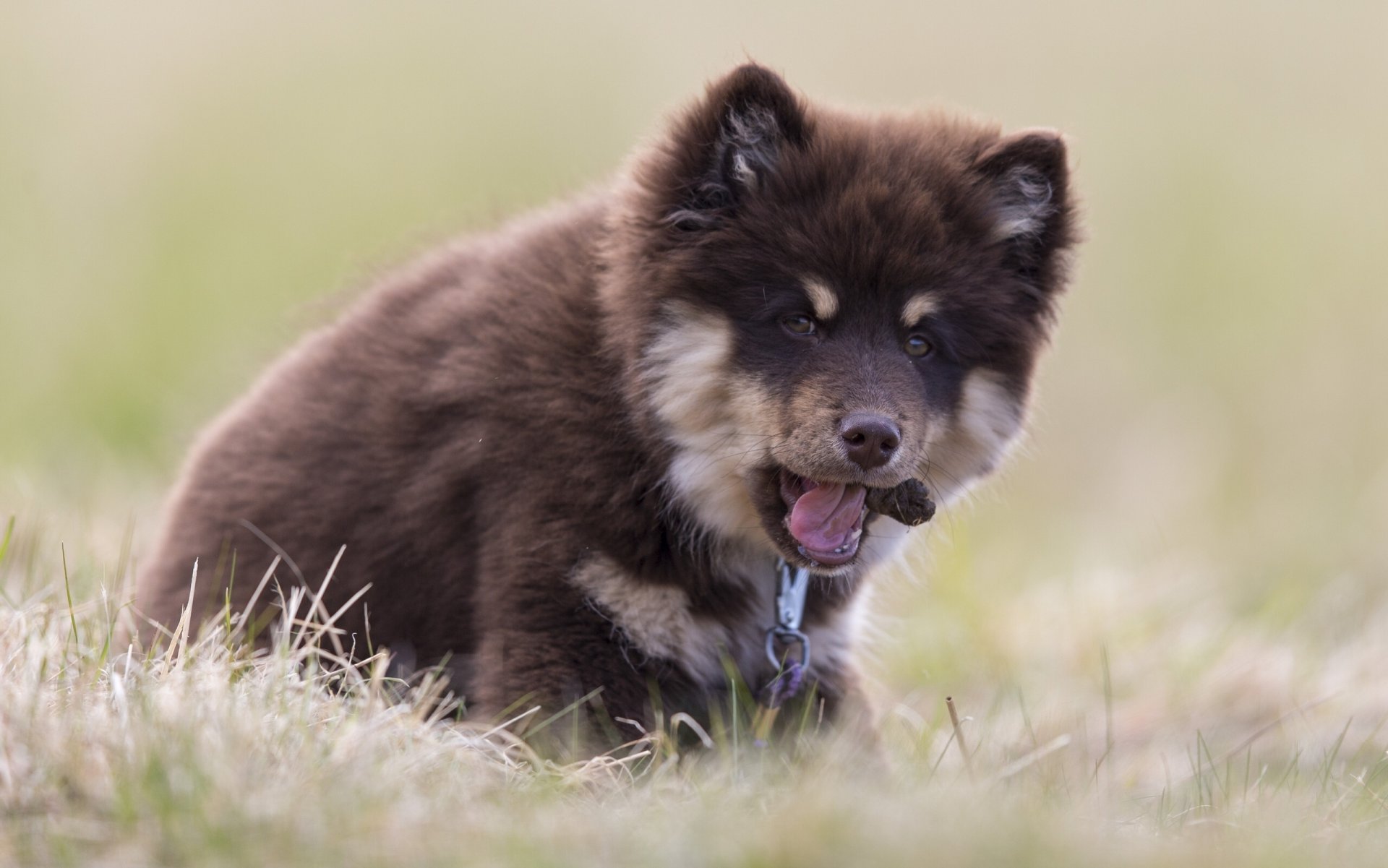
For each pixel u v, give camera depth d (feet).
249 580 50.44
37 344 117.39
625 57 162.61
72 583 54.54
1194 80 166.09
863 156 47.70
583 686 45.65
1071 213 50.24
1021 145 49.26
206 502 52.11
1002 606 74.08
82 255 126.62
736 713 45.09
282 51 156.76
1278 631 74.33
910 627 69.05
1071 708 61.82
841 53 163.73
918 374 46.65
